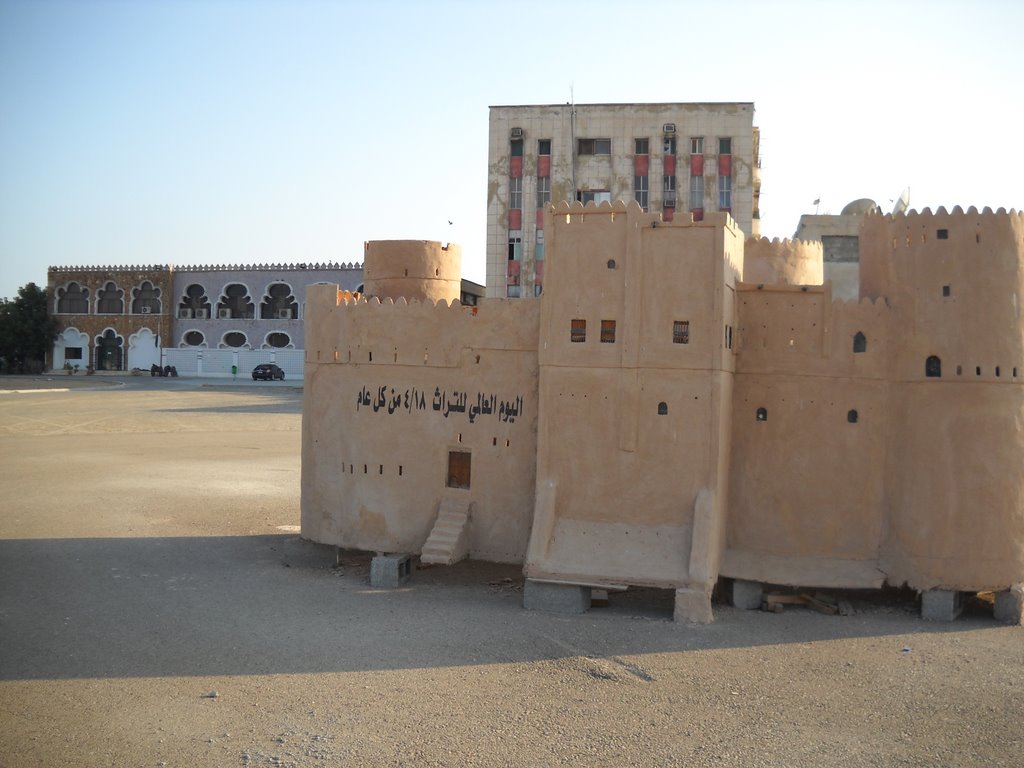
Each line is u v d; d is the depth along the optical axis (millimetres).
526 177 52938
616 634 14977
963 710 12086
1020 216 16609
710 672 13344
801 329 17641
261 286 84500
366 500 19188
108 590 17344
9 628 14961
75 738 11000
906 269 16953
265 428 45812
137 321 86688
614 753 10812
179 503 26328
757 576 16844
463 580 18531
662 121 52438
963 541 16062
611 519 16969
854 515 17281
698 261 16750
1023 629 15594
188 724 11438
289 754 10680
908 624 15789
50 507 25234
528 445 18297
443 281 21703
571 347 17281
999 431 16188
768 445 17656
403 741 11031
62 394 62594
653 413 16844
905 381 16844
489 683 12844
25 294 89938
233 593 17281
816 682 13000
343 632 14953
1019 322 16438
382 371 19219
